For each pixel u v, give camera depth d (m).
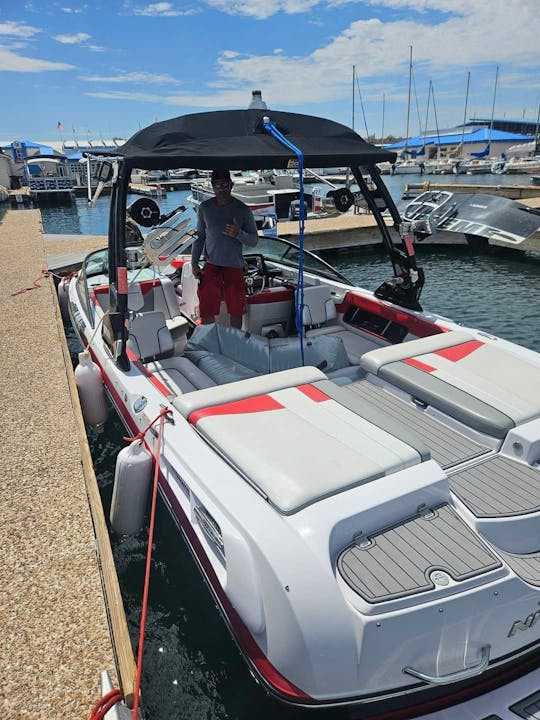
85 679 1.85
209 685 2.26
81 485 3.00
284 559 1.62
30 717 1.71
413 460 1.93
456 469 2.12
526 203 16.66
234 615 1.87
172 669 2.34
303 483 1.80
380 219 3.92
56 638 2.02
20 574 2.34
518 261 11.43
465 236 12.50
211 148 2.81
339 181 28.38
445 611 1.58
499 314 7.90
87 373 3.75
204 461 2.10
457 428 2.38
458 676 1.62
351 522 1.71
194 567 2.83
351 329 4.33
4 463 3.24
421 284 3.84
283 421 2.21
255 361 3.44
